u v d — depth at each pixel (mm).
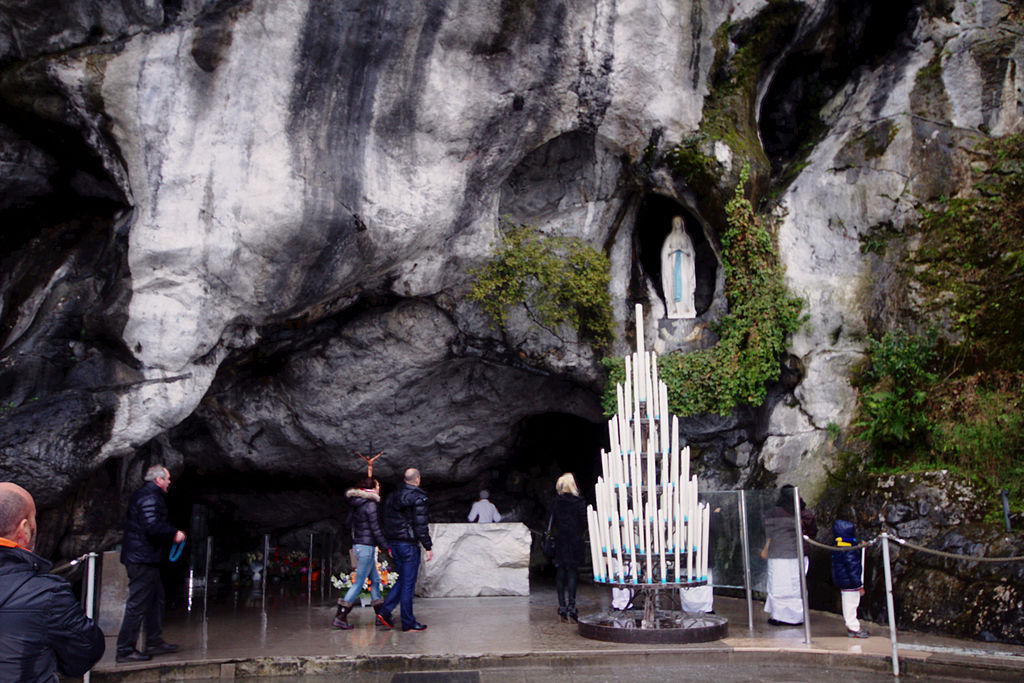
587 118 11555
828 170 12336
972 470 9438
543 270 11922
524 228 11953
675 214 13305
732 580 9062
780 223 12359
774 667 7137
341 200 9867
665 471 7852
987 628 7660
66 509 9984
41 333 9266
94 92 8984
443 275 11602
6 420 8875
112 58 8961
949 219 11328
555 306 12219
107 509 10656
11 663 2898
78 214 10320
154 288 9516
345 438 13430
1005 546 8062
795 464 11477
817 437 11422
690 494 7809
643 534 7852
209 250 9531
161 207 9359
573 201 12656
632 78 11352
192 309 9688
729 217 11883
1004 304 10383
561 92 11156
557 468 16578
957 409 10172
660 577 7766
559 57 10883
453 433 14250
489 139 10820
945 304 10906
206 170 9398
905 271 11406
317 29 9375
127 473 11172
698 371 11883
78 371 9367
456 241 11336
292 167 9594
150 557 7258
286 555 15898
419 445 14141
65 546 10172
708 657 7406
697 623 8375
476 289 11773
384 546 9359
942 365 10664
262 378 12695
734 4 11680
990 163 11367
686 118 11789
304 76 9500
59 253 9766
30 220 10320
